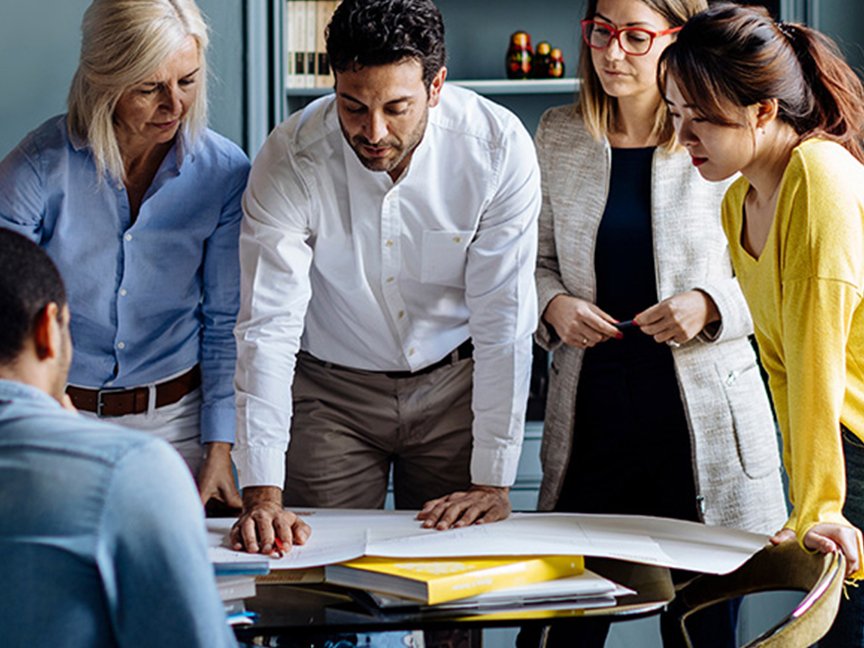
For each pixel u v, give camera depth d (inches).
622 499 100.5
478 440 82.5
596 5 97.6
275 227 80.3
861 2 124.5
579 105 100.7
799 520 66.6
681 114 73.1
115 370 87.7
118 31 77.1
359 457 94.2
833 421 66.9
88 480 40.6
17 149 84.2
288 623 58.7
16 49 125.8
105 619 40.9
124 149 83.3
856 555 64.7
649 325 93.7
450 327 89.4
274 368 79.0
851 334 71.9
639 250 97.8
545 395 140.1
